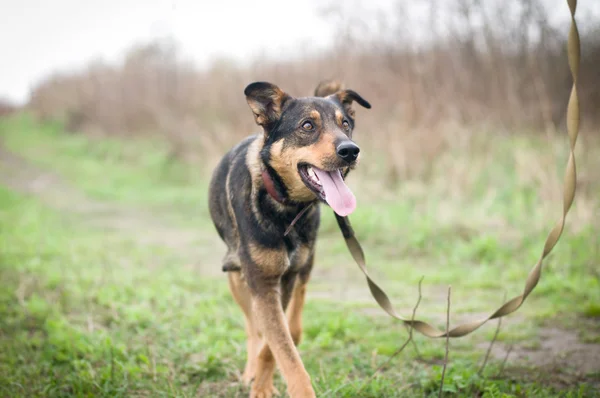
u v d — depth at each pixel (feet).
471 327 10.79
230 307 18.38
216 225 13.87
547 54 36.01
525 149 30.91
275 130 11.96
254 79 45.65
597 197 25.95
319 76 39.55
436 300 19.07
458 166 31.07
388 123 35.14
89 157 65.05
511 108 35.53
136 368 12.98
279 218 11.52
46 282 20.89
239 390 12.48
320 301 18.99
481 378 12.30
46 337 15.56
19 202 41.91
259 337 13.42
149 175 52.37
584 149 29.55
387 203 30.94
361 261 12.22
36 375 12.85
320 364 12.91
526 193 28.71
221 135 44.86
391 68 37.29
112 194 45.73
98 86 76.43
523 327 15.94
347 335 15.52
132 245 28.91
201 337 15.21
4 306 17.85
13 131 91.04
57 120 88.28
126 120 66.90
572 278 19.58
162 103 60.08
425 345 14.79
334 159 11.13
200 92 53.57
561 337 15.21
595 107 34.73
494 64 36.42
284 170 11.58
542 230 24.22
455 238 25.48
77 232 32.01
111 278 21.66
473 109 35.14
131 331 16.17
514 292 19.24
